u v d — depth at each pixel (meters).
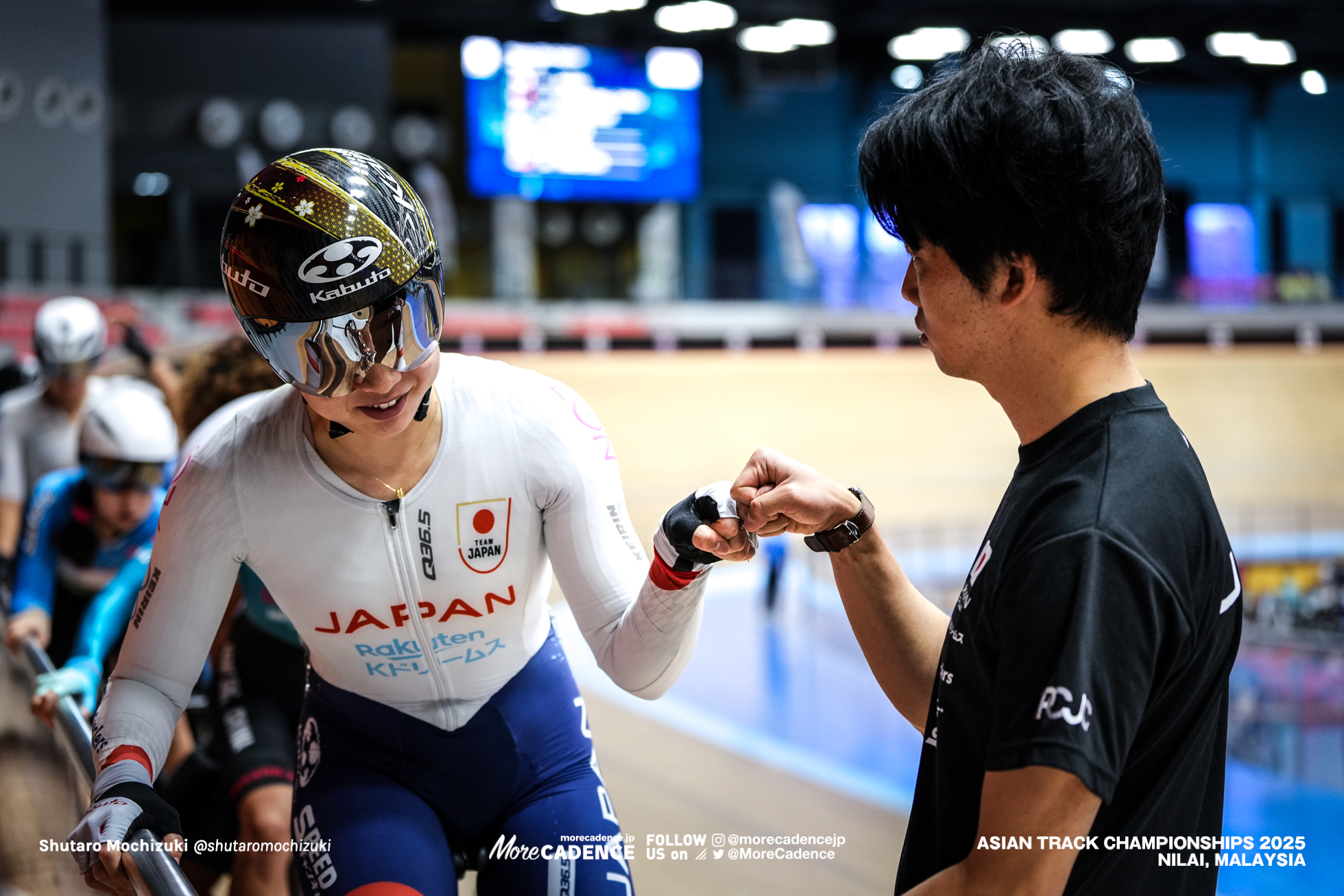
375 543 1.12
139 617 1.15
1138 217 0.80
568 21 20.05
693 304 19.16
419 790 1.23
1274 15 20.62
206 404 2.17
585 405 1.23
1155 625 0.74
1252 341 20.17
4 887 1.94
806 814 3.67
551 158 19.89
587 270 21.92
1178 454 0.81
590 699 5.58
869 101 22.55
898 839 3.40
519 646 1.26
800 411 16.48
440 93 20.62
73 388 2.98
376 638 1.18
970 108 0.80
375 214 0.97
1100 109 0.79
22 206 14.09
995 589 0.82
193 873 1.80
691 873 3.03
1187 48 21.59
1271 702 6.65
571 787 1.26
